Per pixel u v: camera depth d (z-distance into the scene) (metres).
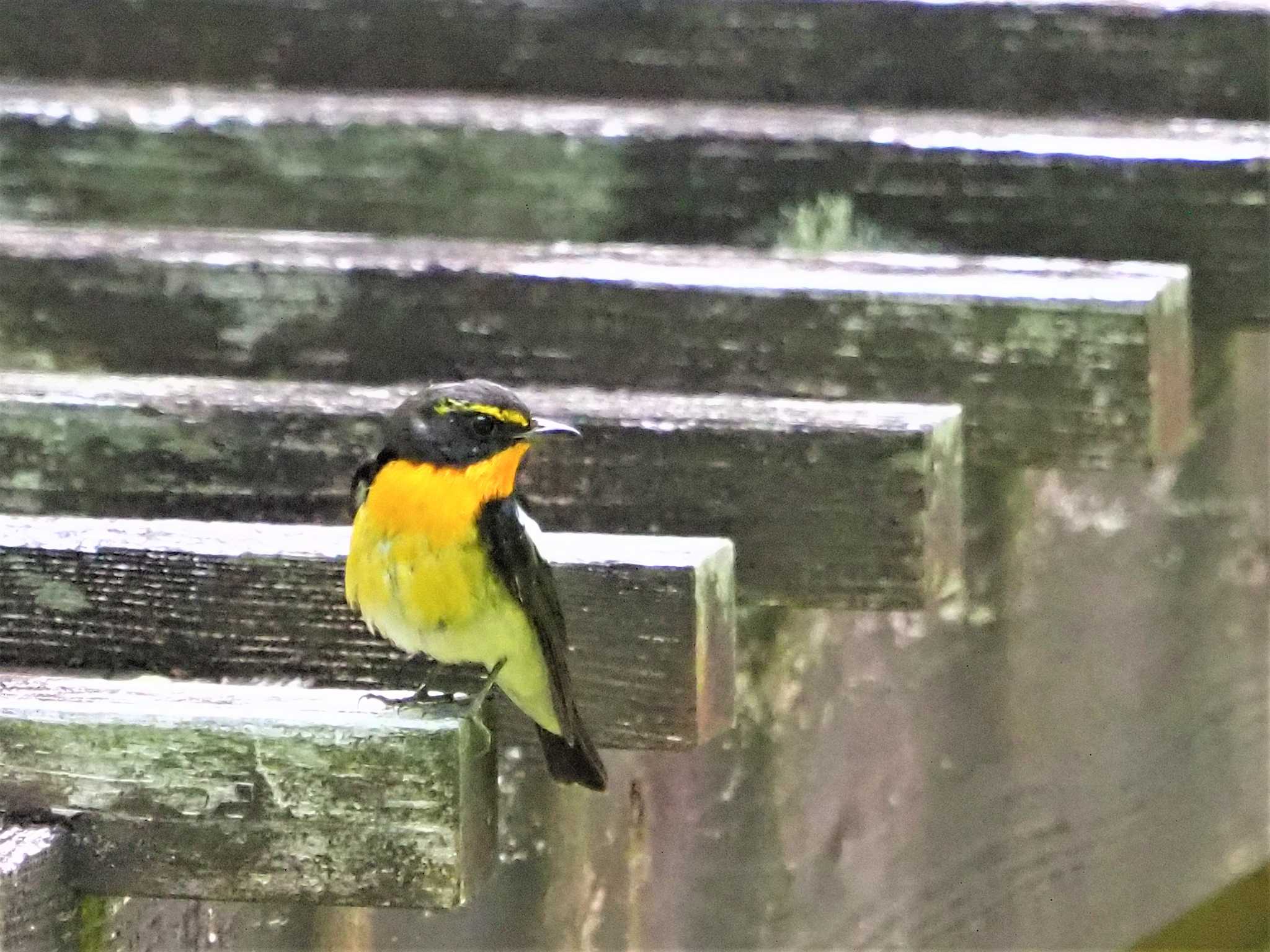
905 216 8.70
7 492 7.52
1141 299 7.54
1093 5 9.28
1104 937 9.81
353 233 9.09
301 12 9.84
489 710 6.70
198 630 6.67
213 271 8.14
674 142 8.81
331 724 5.84
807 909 8.94
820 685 8.89
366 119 9.01
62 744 5.96
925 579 7.03
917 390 7.77
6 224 9.21
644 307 7.89
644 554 6.38
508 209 8.98
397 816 5.83
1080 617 9.60
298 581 6.61
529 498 7.24
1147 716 9.72
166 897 5.98
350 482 7.34
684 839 8.59
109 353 8.24
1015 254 8.64
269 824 5.89
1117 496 9.55
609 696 6.40
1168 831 9.88
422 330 8.05
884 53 9.48
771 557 7.12
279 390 7.68
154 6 9.95
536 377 8.02
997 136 8.62
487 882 8.06
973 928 9.55
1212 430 9.57
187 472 7.43
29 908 5.70
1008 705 9.49
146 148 9.12
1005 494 9.37
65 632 6.73
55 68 10.07
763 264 8.18
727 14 9.55
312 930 7.78
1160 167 8.45
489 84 9.80
